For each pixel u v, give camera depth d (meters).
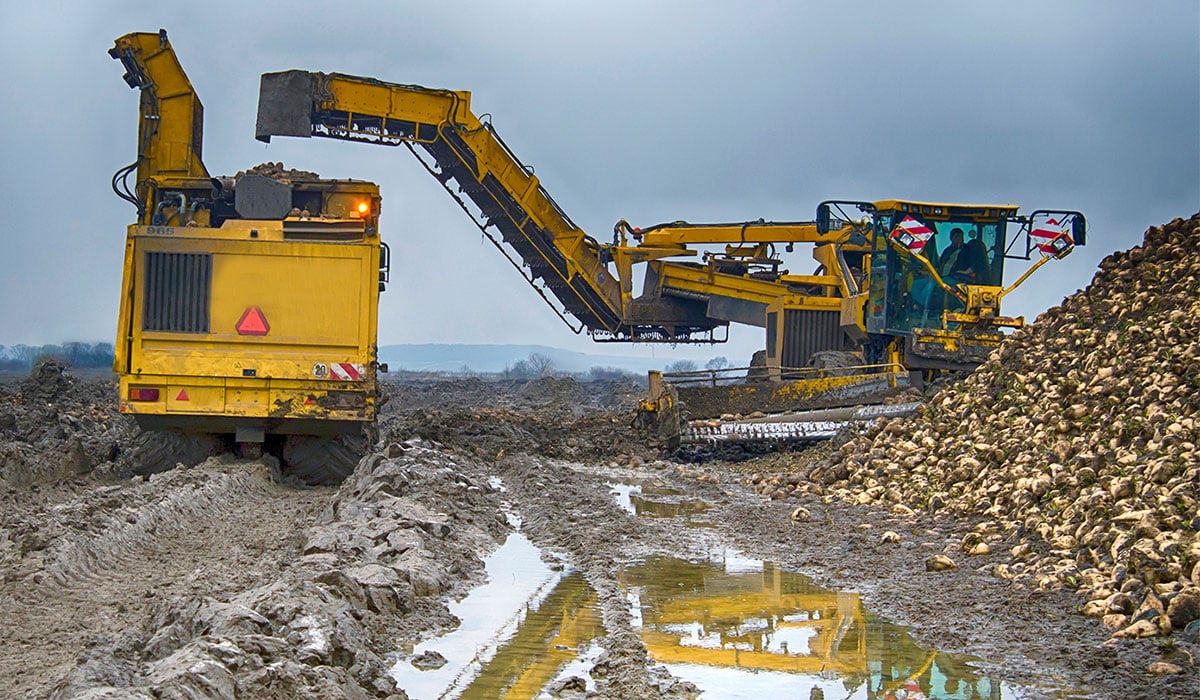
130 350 17.86
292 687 6.88
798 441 24.36
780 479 20.14
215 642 7.21
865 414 23.33
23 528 11.81
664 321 37.66
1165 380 15.24
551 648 9.12
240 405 17.94
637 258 36.88
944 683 8.39
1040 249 28.78
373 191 18.33
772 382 27.98
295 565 10.22
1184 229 20.69
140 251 17.86
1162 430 13.83
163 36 21.05
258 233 17.91
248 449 18.86
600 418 31.81
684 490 20.03
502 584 11.54
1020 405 17.73
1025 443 16.12
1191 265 18.92
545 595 11.05
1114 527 11.29
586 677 8.40
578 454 25.97
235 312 17.92
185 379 17.88
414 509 13.75
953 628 9.87
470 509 15.34
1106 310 19.55
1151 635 9.14
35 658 8.30
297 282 17.98
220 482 16.19
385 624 9.41
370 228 18.06
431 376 111.12
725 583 11.87
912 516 15.61
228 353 17.92
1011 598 10.68
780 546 14.02
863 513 16.30
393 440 21.91
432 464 18.50
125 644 7.74
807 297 33.81
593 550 13.44
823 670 8.75
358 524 12.70
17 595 9.90
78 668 6.75
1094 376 16.88
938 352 28.31
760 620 10.29
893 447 19.31
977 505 15.06
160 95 21.06
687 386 27.61
